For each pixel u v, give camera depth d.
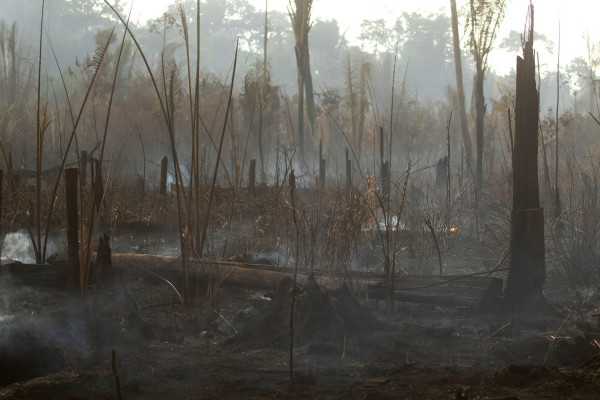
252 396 3.32
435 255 6.86
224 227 7.50
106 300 4.83
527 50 5.23
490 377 3.56
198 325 4.64
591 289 5.80
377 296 5.23
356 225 5.93
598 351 3.92
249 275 5.50
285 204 7.02
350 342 4.17
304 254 6.04
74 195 4.43
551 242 6.65
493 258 7.01
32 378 3.50
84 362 3.76
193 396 3.31
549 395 3.33
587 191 7.93
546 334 4.50
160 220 8.20
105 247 5.01
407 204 8.01
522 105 5.23
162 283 5.76
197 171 5.66
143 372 3.62
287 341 4.16
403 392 3.37
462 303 5.14
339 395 3.33
